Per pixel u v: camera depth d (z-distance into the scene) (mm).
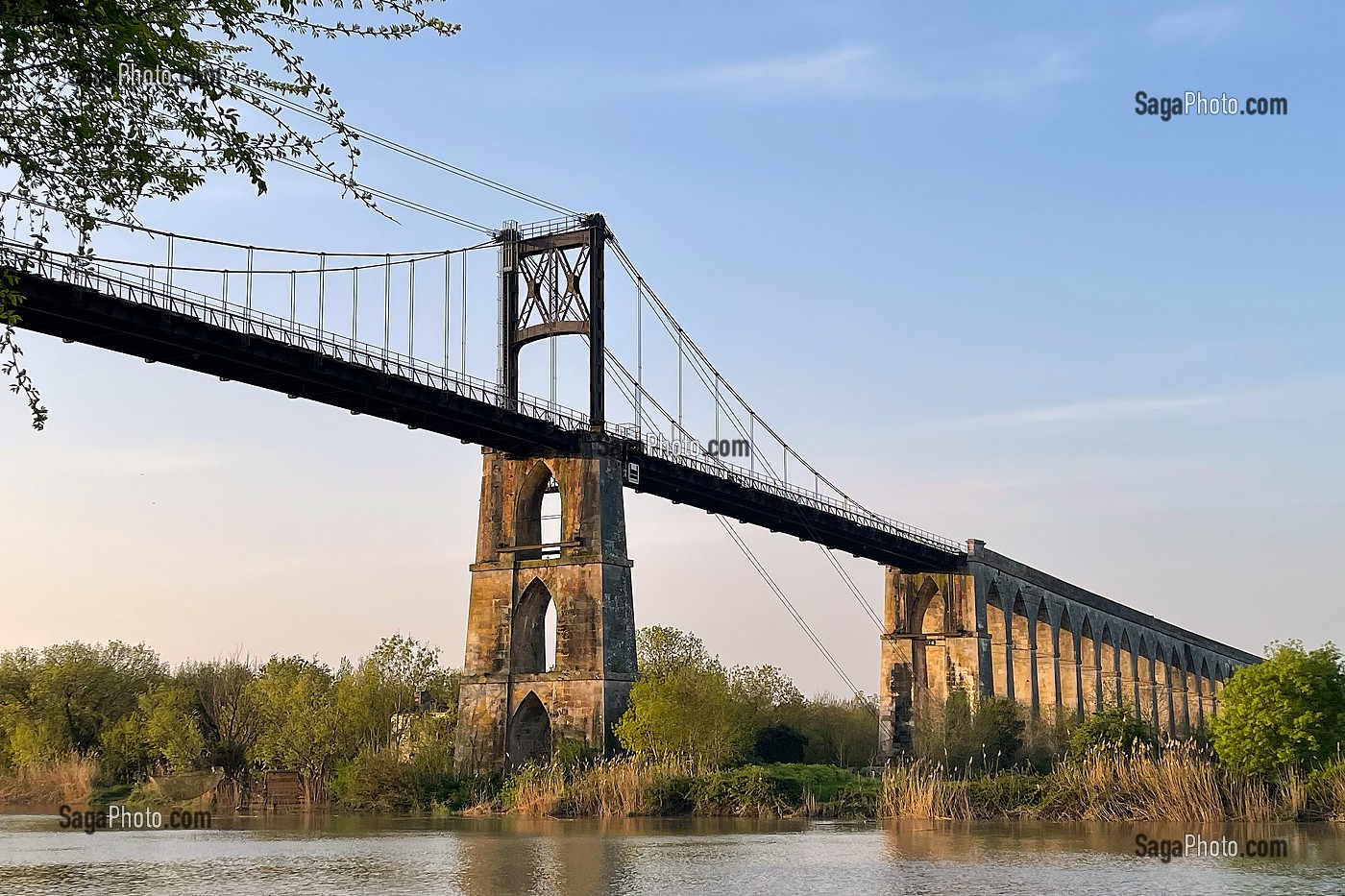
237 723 102875
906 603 123062
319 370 67688
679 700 79062
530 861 47562
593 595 83125
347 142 23016
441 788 81812
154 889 40844
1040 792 66062
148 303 60062
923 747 100875
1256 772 62094
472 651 86438
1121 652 152125
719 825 64312
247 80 21938
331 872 45000
